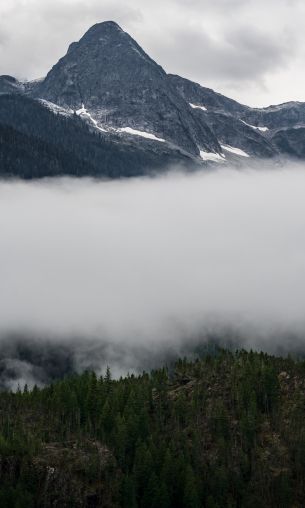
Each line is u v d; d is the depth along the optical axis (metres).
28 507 150.62
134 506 152.88
